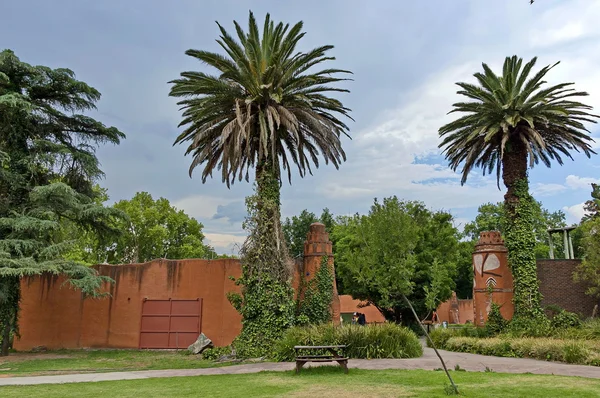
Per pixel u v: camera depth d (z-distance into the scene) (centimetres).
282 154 2189
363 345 1555
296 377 1152
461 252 4531
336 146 2009
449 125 2527
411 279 2822
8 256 1852
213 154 2133
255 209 1953
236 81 1998
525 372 1226
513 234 2395
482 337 2236
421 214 3353
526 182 2453
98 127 2328
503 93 2372
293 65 1988
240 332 2116
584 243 2461
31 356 1998
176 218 5309
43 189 1956
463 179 2594
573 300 2572
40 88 2181
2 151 1973
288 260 1975
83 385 1107
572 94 2358
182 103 2061
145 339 2298
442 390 905
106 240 2477
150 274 2369
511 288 2536
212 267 2336
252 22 1947
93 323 2350
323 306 2169
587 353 1445
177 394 938
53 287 2394
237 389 987
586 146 2345
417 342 1691
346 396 873
